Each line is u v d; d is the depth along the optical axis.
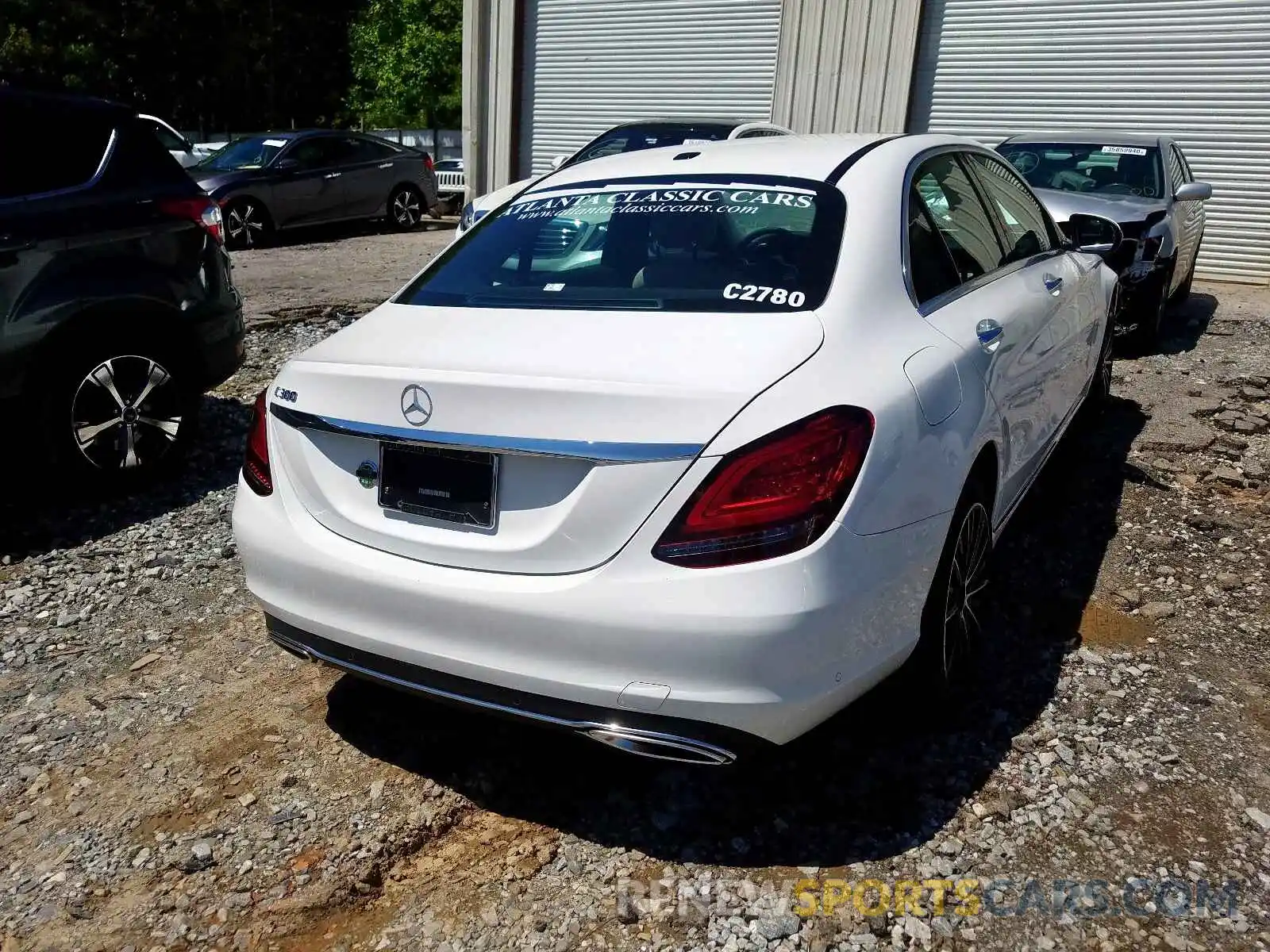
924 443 2.50
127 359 4.74
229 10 39.88
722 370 2.32
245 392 6.54
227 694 3.26
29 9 35.59
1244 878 2.39
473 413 2.35
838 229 2.85
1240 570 4.03
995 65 13.49
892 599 2.43
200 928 2.33
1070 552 4.18
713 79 15.68
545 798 2.75
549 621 2.26
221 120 41.78
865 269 2.76
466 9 17.59
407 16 42.03
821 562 2.20
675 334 2.50
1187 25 12.19
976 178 3.84
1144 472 5.04
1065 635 3.52
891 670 2.57
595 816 2.67
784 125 15.07
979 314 3.14
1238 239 12.38
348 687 3.31
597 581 2.23
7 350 4.32
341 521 2.60
